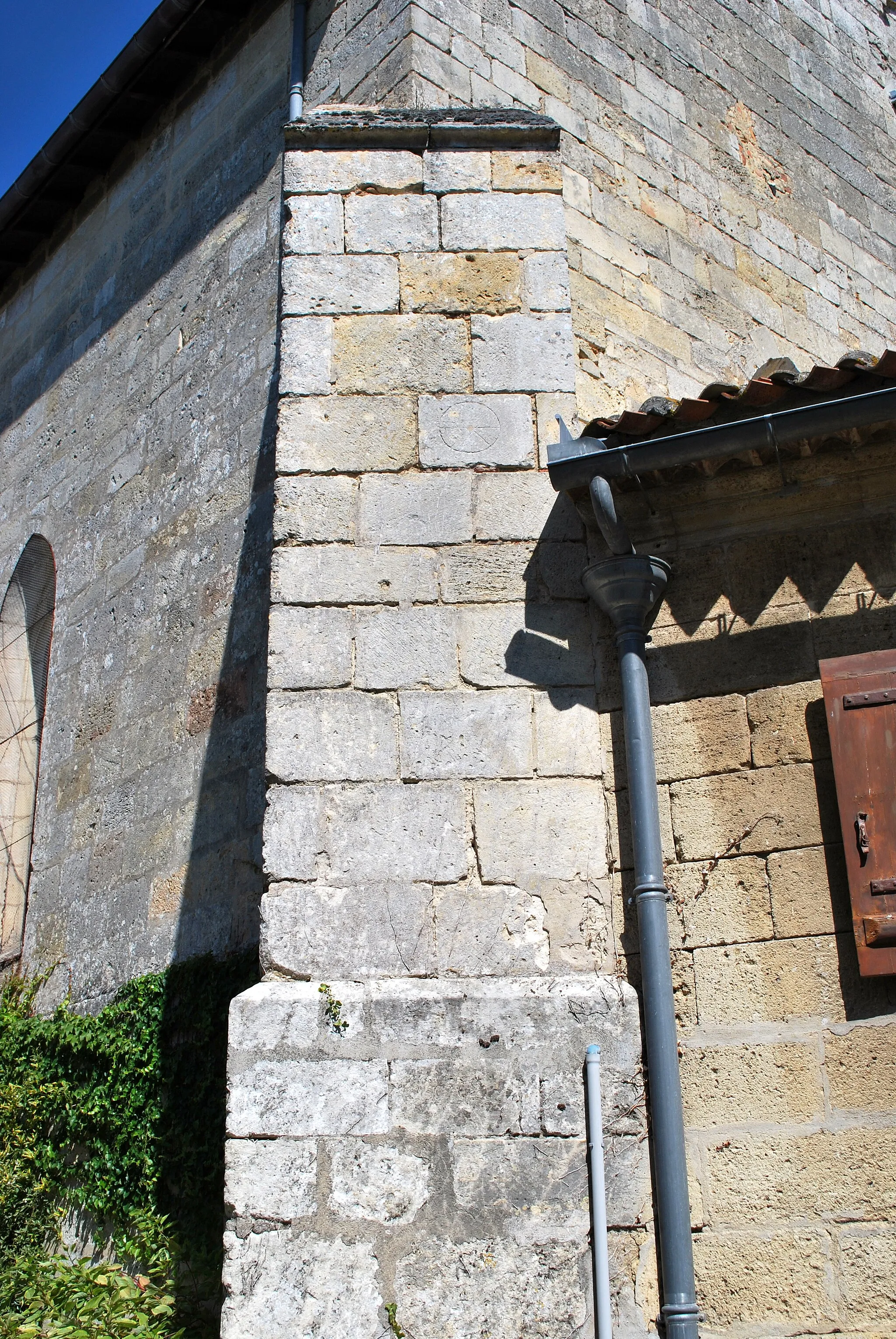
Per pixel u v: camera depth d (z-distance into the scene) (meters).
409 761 5.21
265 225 8.70
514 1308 4.50
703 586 5.52
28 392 11.30
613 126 8.21
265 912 5.00
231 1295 4.49
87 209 11.15
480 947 4.98
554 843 5.12
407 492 5.63
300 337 5.87
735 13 9.62
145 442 9.40
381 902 5.02
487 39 7.91
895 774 4.93
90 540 9.77
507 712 5.30
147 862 8.02
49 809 9.30
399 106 7.48
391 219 6.08
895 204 10.25
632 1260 4.59
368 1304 4.49
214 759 7.70
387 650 5.38
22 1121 7.51
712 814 5.21
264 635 7.56
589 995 4.85
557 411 5.77
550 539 5.58
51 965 8.62
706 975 5.02
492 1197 4.61
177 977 7.17
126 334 10.05
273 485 7.68
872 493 5.40
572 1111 4.72
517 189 6.16
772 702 5.28
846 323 9.20
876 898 4.82
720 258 8.43
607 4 8.66
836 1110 4.72
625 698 5.29
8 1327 5.99
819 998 4.86
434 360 5.85
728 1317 4.57
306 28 8.73
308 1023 4.80
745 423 5.12
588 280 7.48
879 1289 4.50
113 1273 6.26
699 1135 4.81
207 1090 6.70
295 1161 4.64
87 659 9.37
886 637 5.23
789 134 9.52
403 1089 4.73
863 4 11.00
